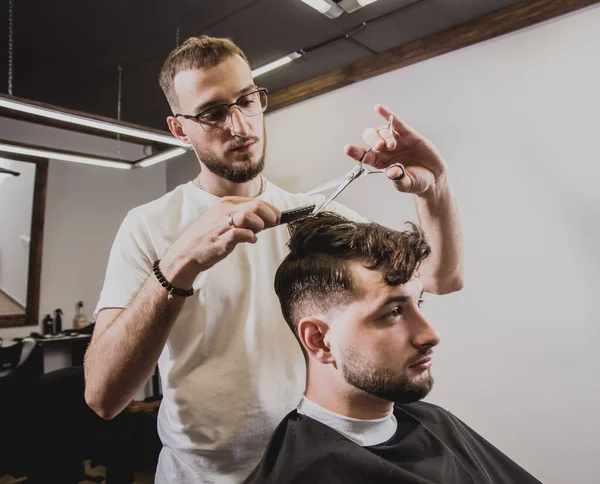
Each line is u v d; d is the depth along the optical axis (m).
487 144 2.80
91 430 2.40
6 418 2.08
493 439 2.72
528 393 2.60
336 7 2.17
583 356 2.42
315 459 0.88
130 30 2.81
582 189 2.45
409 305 0.83
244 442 1.00
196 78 0.97
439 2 2.65
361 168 0.83
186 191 1.13
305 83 3.71
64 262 4.41
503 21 2.71
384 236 0.84
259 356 1.03
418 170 0.86
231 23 2.81
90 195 4.63
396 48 3.17
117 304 0.99
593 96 2.43
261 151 1.04
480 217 2.82
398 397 0.82
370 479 0.85
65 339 3.88
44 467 2.21
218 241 0.71
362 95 3.41
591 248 2.41
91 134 4.66
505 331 2.70
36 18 2.65
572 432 2.45
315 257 0.87
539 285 2.58
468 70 2.89
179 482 1.01
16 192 4.08
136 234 1.06
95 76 3.39
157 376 4.14
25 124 4.24
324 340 0.87
